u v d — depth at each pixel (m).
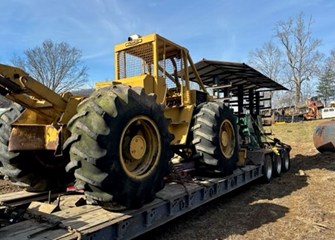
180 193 3.89
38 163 3.94
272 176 7.34
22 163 3.77
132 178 2.98
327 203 5.17
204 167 4.80
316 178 7.19
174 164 4.56
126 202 2.96
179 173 4.39
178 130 4.77
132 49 4.84
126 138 3.10
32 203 3.34
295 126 18.42
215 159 4.61
